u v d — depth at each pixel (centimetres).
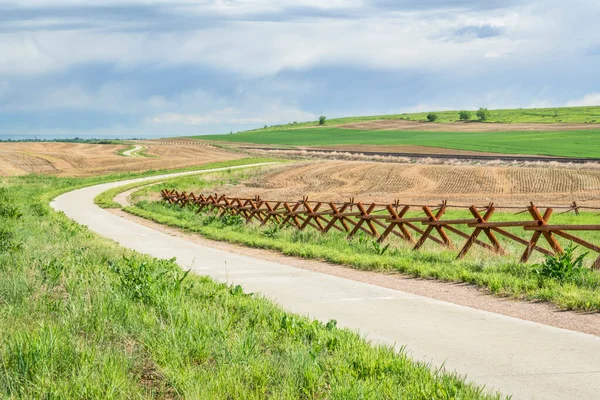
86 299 821
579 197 4838
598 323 849
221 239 2142
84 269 1091
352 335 721
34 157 10488
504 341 755
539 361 669
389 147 13025
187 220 2866
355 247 1720
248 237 2067
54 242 1580
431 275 1268
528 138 14150
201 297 923
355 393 516
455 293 1090
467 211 3888
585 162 7444
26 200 4088
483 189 5569
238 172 7619
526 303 993
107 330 701
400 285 1184
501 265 1273
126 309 773
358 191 5734
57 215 2908
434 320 875
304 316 834
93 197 4900
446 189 5681
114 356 591
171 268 1168
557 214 3659
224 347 637
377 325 844
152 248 1892
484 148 11738
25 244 1433
